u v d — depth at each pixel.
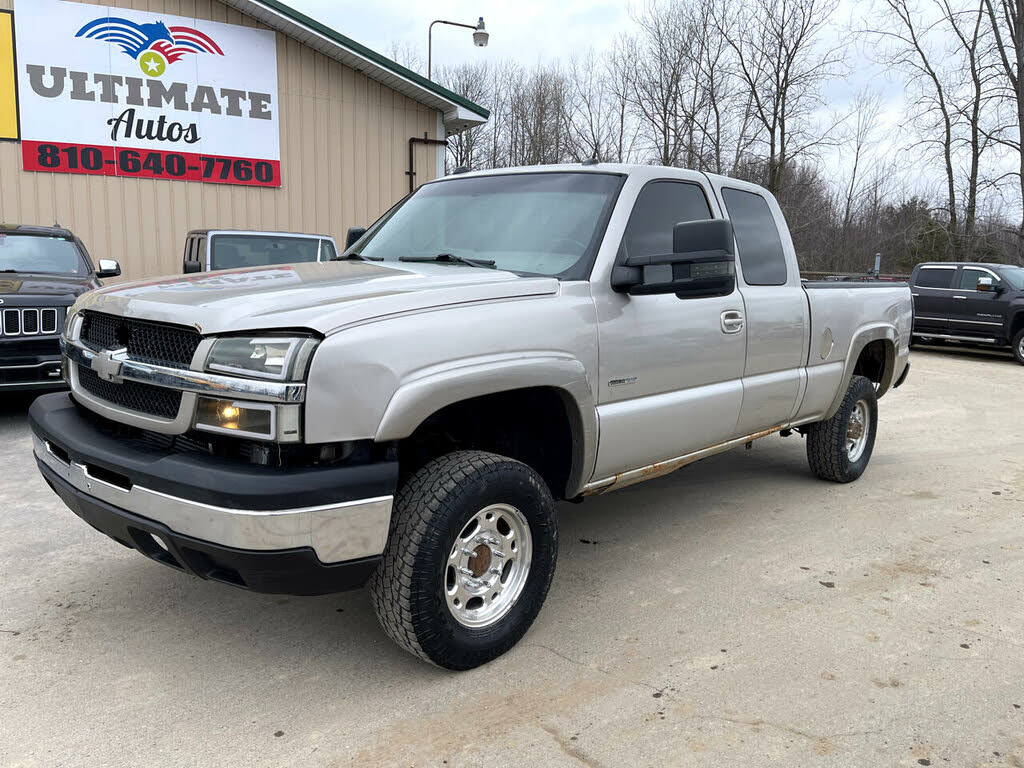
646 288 3.28
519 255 3.47
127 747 2.43
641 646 3.13
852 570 3.97
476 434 3.27
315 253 10.62
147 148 12.30
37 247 7.86
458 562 2.83
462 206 3.92
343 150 13.72
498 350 2.81
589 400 3.18
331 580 2.48
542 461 3.42
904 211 33.25
